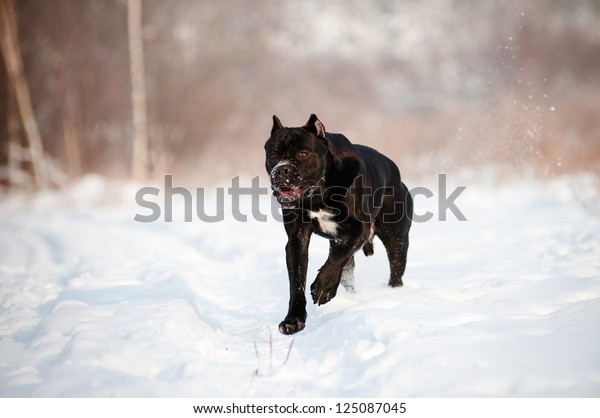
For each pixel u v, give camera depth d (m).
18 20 29.84
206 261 10.67
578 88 36.94
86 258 11.05
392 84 55.09
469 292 6.79
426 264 9.09
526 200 15.16
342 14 81.50
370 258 9.28
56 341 5.84
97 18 31.31
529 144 18.22
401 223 7.49
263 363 5.28
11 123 28.00
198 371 4.95
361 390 4.47
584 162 17.72
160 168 29.48
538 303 6.04
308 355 5.37
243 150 29.12
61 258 11.40
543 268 8.06
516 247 9.89
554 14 47.62
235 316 7.16
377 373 4.61
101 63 31.31
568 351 4.62
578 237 10.00
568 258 8.55
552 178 17.19
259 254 10.74
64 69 29.62
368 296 6.95
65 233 13.77
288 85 40.81
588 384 4.13
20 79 26.31
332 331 5.61
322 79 44.88
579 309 5.59
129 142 31.25
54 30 30.02
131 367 5.01
